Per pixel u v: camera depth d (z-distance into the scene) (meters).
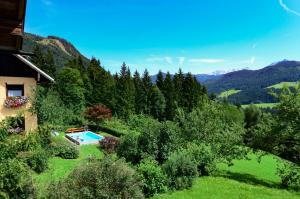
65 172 21.78
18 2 7.43
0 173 6.27
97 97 65.81
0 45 8.47
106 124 53.31
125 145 22.08
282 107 25.33
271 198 19.72
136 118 26.48
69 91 55.38
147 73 83.38
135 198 11.77
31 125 24.34
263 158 43.12
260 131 26.81
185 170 20.66
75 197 10.59
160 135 22.31
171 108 74.38
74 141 37.09
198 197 18.50
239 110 79.19
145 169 17.92
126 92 67.44
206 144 27.62
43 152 21.00
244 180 25.22
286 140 25.81
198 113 30.06
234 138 28.05
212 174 26.11
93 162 12.21
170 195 18.47
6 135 6.86
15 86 24.31
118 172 11.61
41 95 27.86
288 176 24.81
